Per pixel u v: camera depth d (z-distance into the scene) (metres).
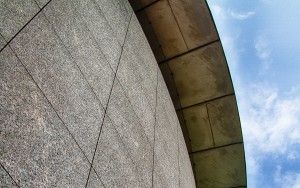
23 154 2.49
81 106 3.64
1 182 2.20
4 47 2.68
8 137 2.39
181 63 9.29
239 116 9.72
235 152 10.26
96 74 4.32
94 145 3.65
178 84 9.62
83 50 4.14
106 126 4.12
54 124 3.02
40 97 2.94
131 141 4.81
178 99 9.80
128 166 4.40
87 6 4.73
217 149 10.38
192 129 10.28
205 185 11.27
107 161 3.84
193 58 9.13
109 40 5.25
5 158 2.31
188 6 8.20
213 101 9.67
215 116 9.90
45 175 2.66
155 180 5.36
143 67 6.91
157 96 7.48
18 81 2.71
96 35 4.73
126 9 7.05
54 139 2.94
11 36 2.80
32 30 3.14
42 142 2.76
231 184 10.98
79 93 3.69
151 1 8.38
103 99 4.30
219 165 10.64
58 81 3.33
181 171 7.76
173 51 9.14
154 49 9.11
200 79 9.46
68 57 3.69
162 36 8.92
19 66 2.78
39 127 2.78
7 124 2.43
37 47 3.14
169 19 8.59
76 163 3.17
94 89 4.12
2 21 2.76
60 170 2.88
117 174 4.00
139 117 5.57
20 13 3.03
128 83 5.53
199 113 9.95
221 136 10.21
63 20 3.84
